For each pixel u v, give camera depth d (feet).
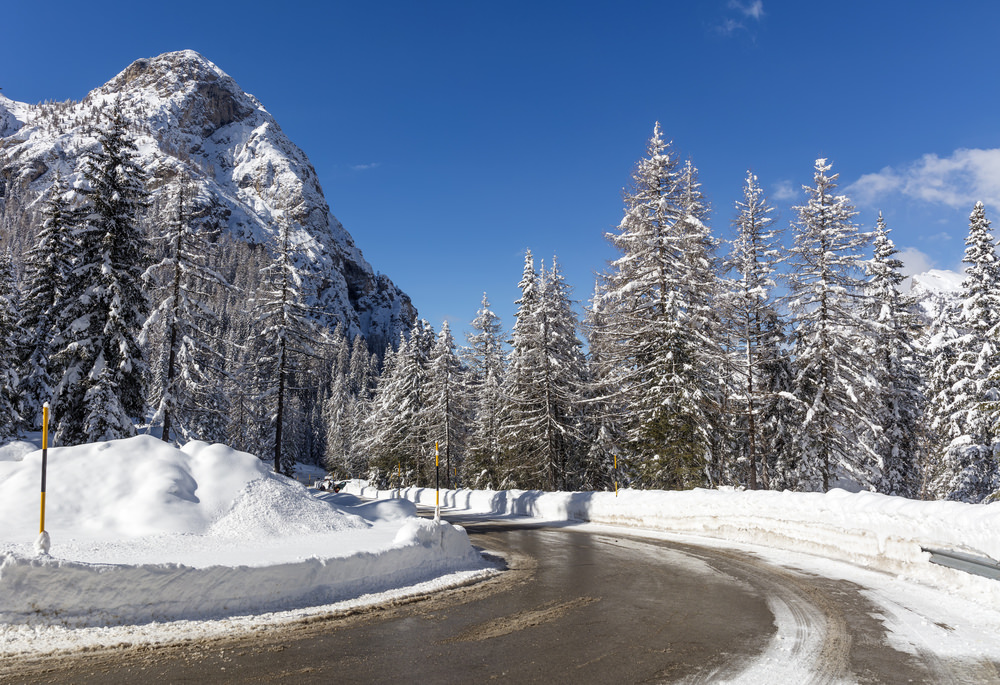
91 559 25.66
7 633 20.29
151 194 84.17
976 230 96.37
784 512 48.08
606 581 34.91
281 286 113.19
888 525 36.27
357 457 209.26
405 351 174.29
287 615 24.82
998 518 27.76
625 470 116.47
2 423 93.09
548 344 112.98
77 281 77.87
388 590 30.76
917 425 105.09
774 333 90.17
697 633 22.76
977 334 94.94
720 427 87.86
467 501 116.47
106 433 73.56
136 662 18.63
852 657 19.49
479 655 19.92
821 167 86.48
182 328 84.69
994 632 22.48
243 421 179.01
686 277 83.51
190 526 34.45
